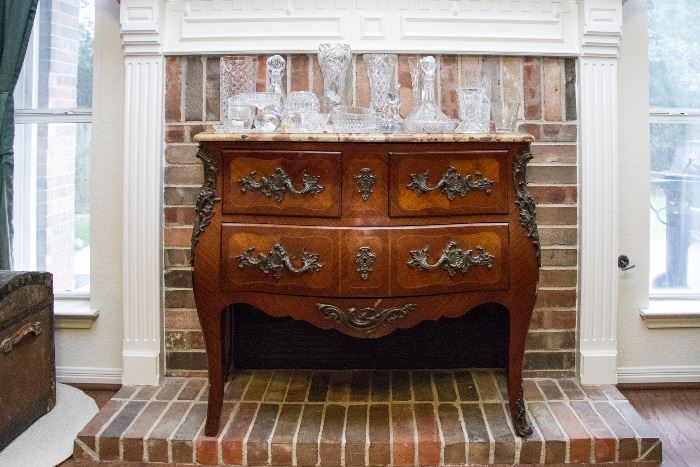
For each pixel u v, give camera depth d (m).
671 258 2.37
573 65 2.15
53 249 2.39
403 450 1.75
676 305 2.32
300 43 2.14
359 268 1.67
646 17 2.21
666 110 2.36
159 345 2.18
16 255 2.38
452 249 1.70
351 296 1.69
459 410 1.93
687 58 2.36
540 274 2.18
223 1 2.14
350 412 1.92
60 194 2.39
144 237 2.15
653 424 2.01
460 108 1.97
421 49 2.13
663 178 2.38
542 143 2.16
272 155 1.68
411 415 1.90
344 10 2.14
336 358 2.25
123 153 2.20
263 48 2.13
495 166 1.71
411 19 2.14
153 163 2.13
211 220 1.71
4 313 1.77
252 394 2.04
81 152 2.38
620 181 2.24
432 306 1.72
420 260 1.68
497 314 2.23
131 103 2.13
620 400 2.03
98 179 2.23
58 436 1.88
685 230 2.39
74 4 2.36
